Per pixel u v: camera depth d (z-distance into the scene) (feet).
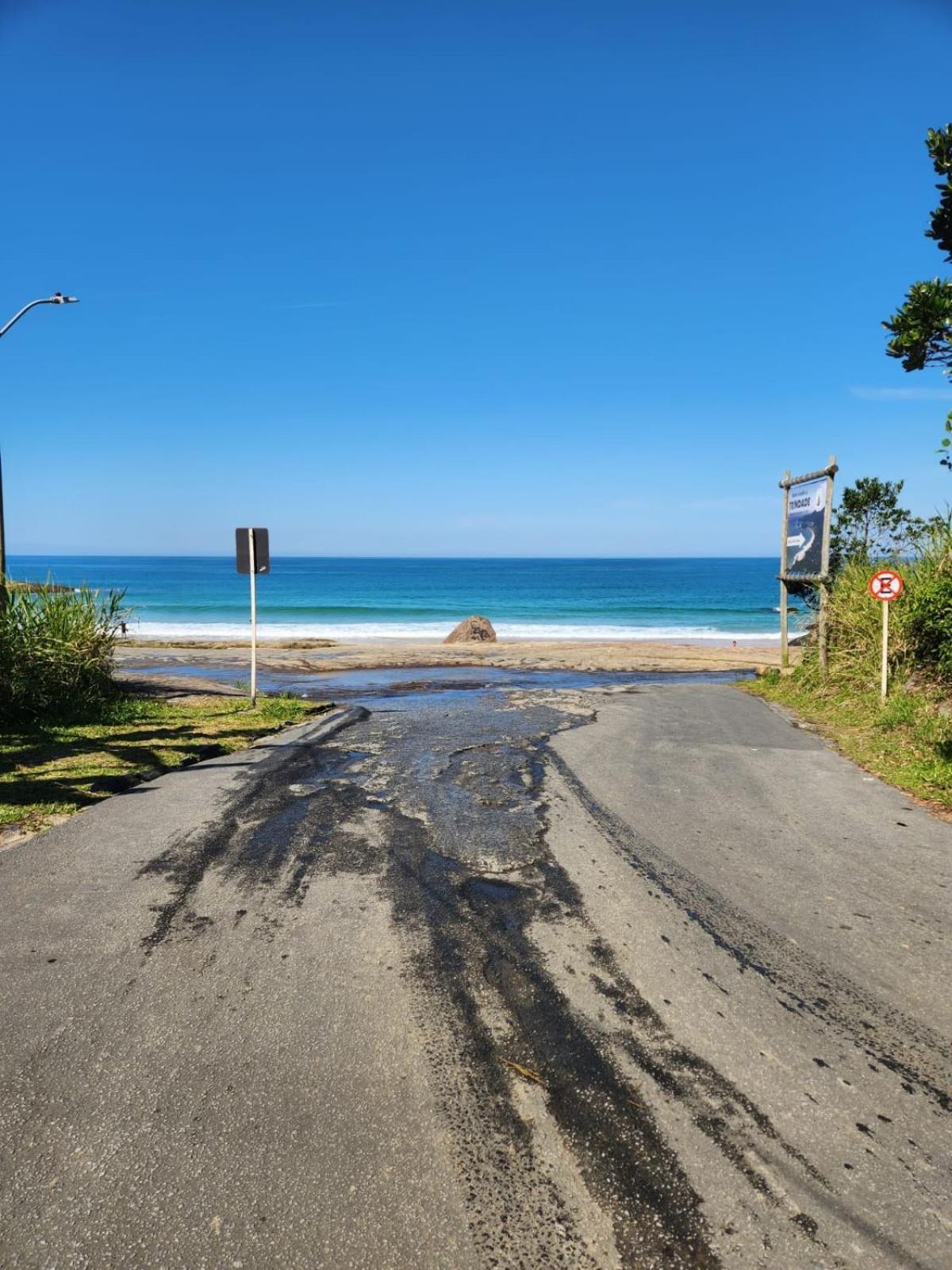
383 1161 7.32
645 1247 6.41
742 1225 6.64
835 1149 7.57
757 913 13.20
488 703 39.52
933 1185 7.11
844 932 12.48
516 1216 6.71
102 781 21.13
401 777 22.62
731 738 29.30
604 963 11.35
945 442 20.39
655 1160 7.38
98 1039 9.22
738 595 241.76
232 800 19.93
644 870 15.19
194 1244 6.39
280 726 31.12
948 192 19.22
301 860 15.56
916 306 19.74
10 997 10.17
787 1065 8.91
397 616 160.15
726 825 18.24
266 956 11.42
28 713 30.78
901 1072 8.84
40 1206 6.75
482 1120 7.90
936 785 21.75
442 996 10.32
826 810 19.60
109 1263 6.20
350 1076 8.57
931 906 13.56
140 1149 7.44
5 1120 7.82
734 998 10.40
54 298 33.12
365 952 11.57
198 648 78.74
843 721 33.06
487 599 220.43
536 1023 9.71
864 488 48.83
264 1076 8.55
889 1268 6.22
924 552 37.58
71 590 36.73
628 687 47.70
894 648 35.42
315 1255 6.29
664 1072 8.75
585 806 19.70
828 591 41.65
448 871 15.06
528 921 12.78
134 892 13.78
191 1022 9.62
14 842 16.60
